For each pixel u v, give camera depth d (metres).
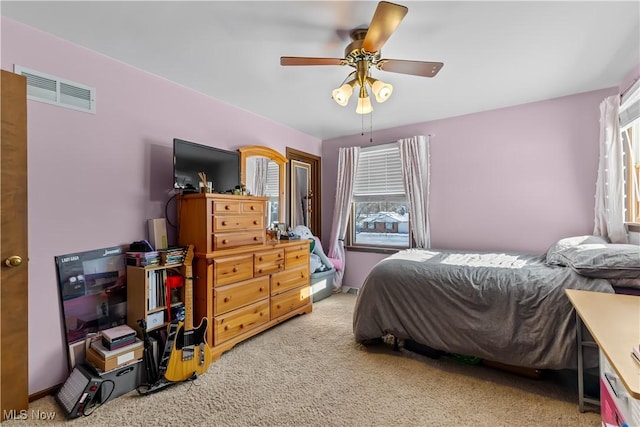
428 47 2.01
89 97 2.05
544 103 2.97
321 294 3.82
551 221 2.96
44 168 1.85
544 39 1.91
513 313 1.87
